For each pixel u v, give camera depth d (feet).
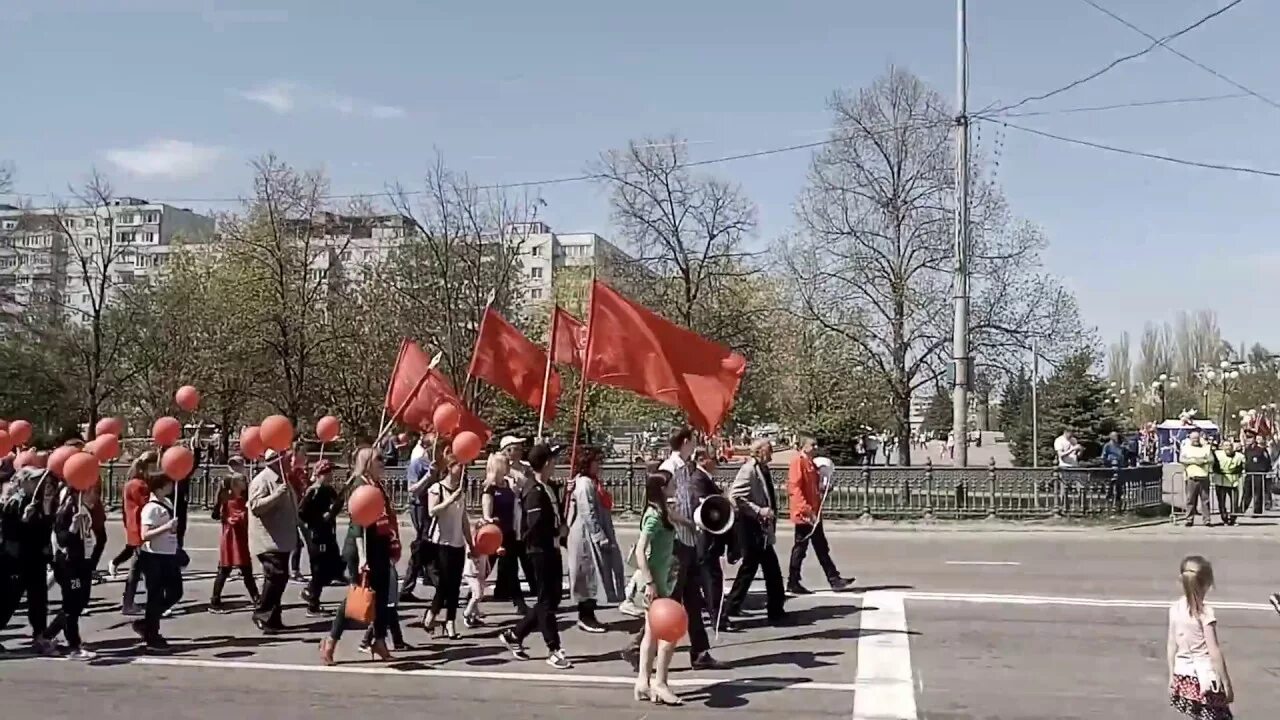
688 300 115.55
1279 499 81.82
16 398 132.67
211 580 48.24
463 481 34.45
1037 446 130.41
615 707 25.94
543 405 41.75
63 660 31.48
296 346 116.06
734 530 35.50
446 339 115.55
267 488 35.70
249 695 27.25
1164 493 80.64
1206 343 322.55
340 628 30.68
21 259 137.59
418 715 25.23
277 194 119.03
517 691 27.55
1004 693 27.27
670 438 34.94
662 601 25.70
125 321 134.92
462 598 42.42
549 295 197.47
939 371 102.94
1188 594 20.75
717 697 26.89
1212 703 20.22
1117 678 28.86
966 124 77.10
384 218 130.52
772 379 122.93
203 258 149.28
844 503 75.00
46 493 32.73
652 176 116.47
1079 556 55.72
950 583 45.57
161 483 33.53
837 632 34.96
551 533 30.37
